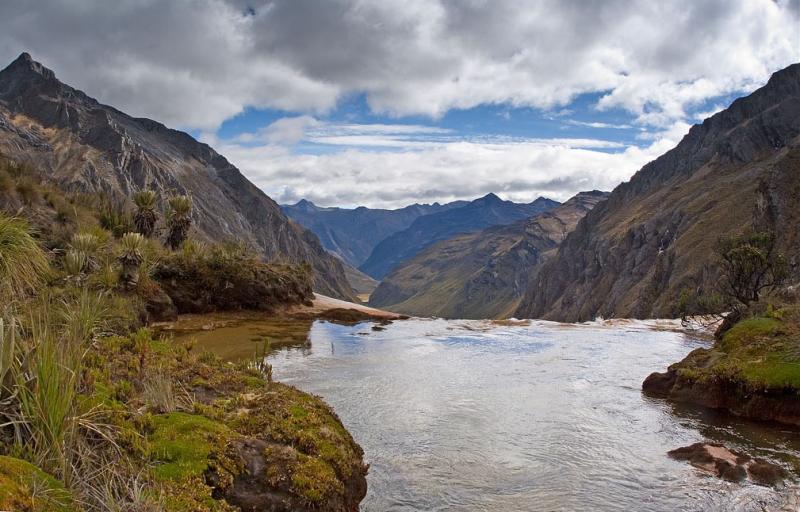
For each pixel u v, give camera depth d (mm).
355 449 10570
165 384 9555
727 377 15992
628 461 11719
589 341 29766
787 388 14781
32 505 4930
